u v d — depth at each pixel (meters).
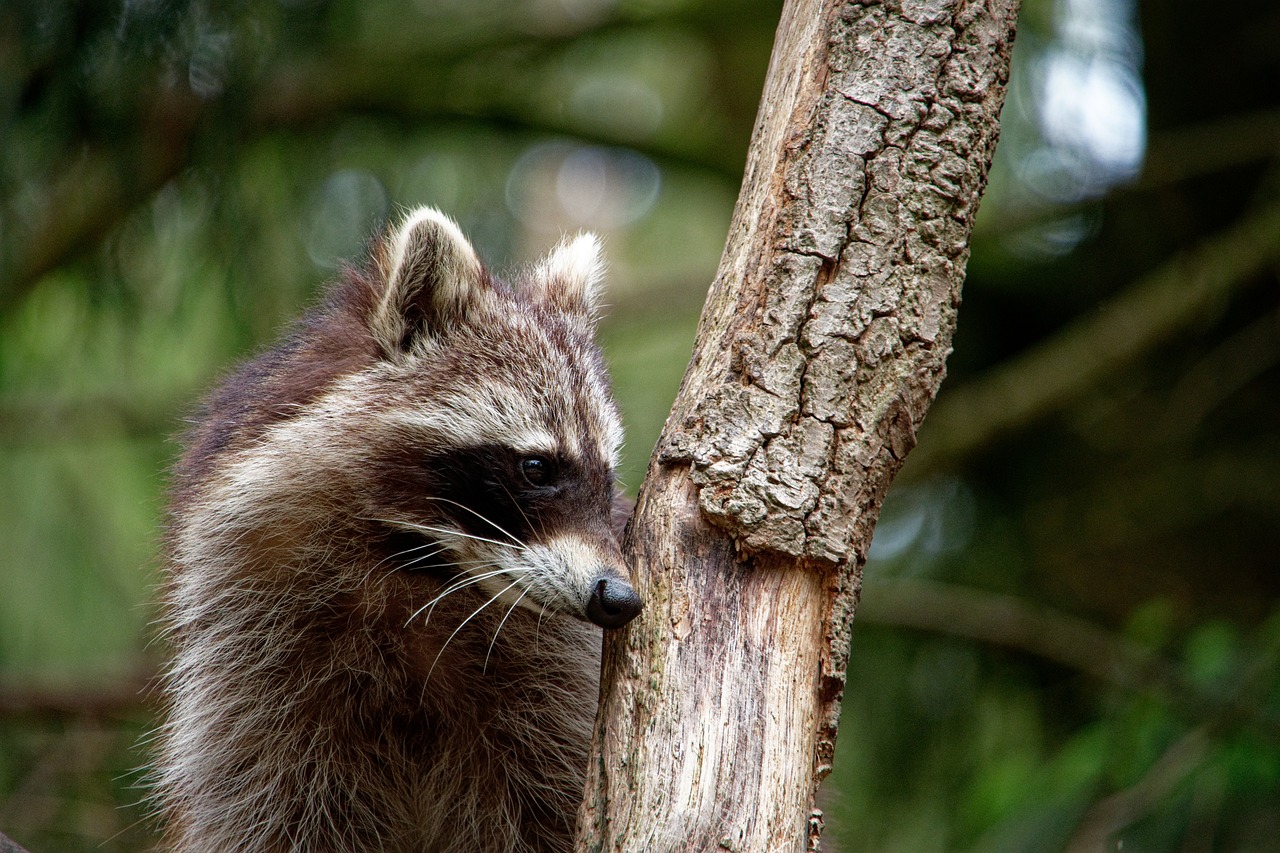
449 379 7.12
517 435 6.94
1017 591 13.97
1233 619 13.45
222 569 7.29
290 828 7.21
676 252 21.86
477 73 14.62
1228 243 12.59
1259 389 14.03
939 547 14.30
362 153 14.59
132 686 11.66
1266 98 13.98
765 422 5.04
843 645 5.02
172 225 13.45
